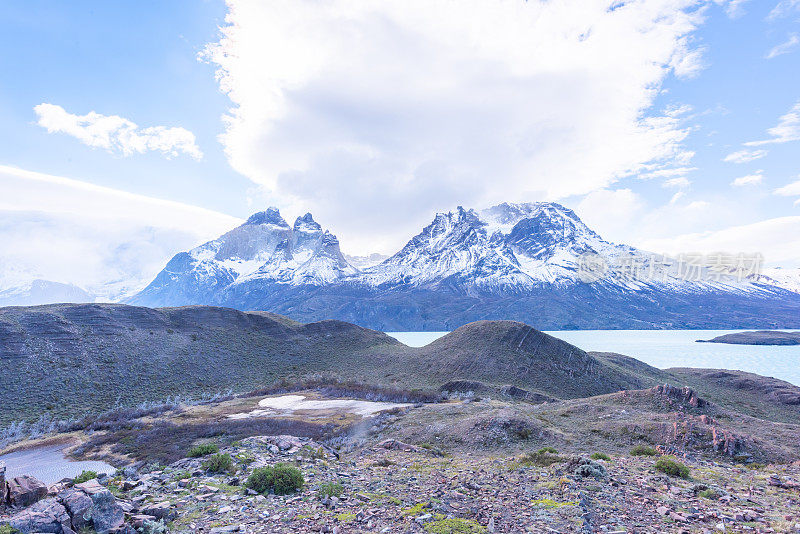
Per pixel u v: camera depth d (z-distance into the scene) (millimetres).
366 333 163250
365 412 66125
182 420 65500
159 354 108812
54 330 102312
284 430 50344
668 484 16438
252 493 14523
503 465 22281
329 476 18031
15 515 9688
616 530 10812
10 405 73750
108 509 10766
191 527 11195
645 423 38219
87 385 86938
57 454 50312
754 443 31703
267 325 152375
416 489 15359
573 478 16562
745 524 11531
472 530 10578
